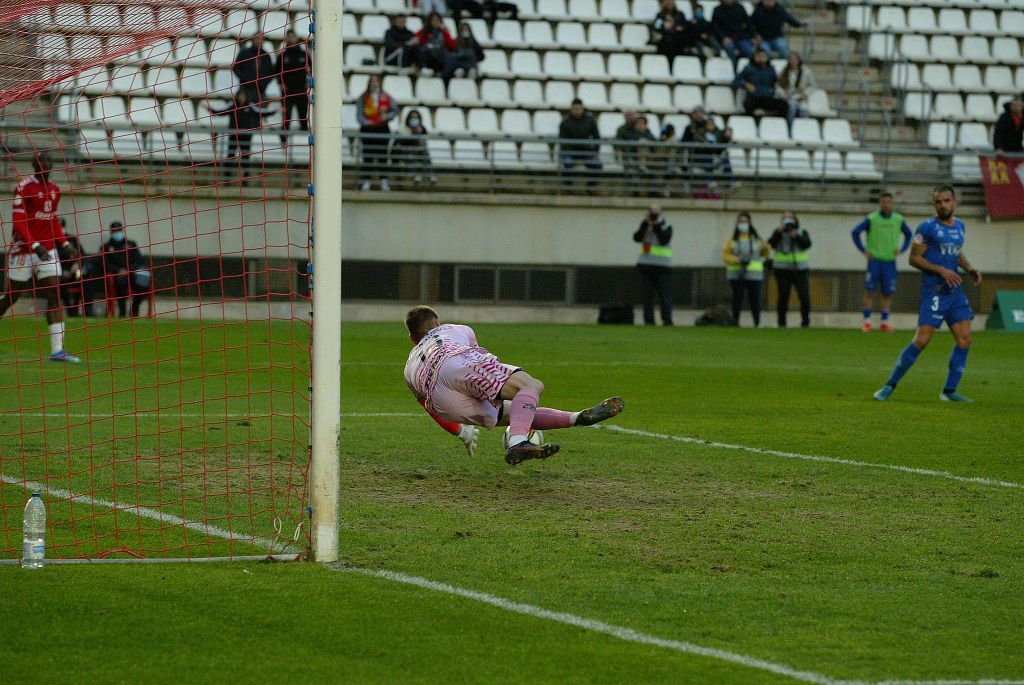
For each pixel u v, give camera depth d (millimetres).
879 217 83438
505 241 89438
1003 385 49000
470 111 92250
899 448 32656
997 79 105625
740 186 93375
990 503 25656
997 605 18234
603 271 90750
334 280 19891
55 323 50250
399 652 15562
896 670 15266
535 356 58844
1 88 27344
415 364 27281
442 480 27422
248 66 82500
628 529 22797
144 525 22641
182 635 16109
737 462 30188
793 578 19547
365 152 87875
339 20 19938
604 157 90688
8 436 32094
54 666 14938
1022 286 94750
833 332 80812
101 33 26453
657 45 99938
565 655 15547
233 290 83250
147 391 42562
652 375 50875
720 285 91875
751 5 108500
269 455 30078
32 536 19391
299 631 16328
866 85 100375
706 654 15695
